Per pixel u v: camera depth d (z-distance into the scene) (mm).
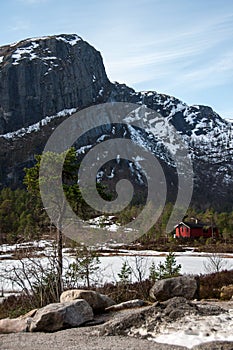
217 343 6676
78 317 8953
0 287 15258
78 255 12734
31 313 9391
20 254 12328
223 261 28219
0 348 7328
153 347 6875
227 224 50406
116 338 7645
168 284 11680
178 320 8125
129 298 12914
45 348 7168
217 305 9953
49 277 11828
